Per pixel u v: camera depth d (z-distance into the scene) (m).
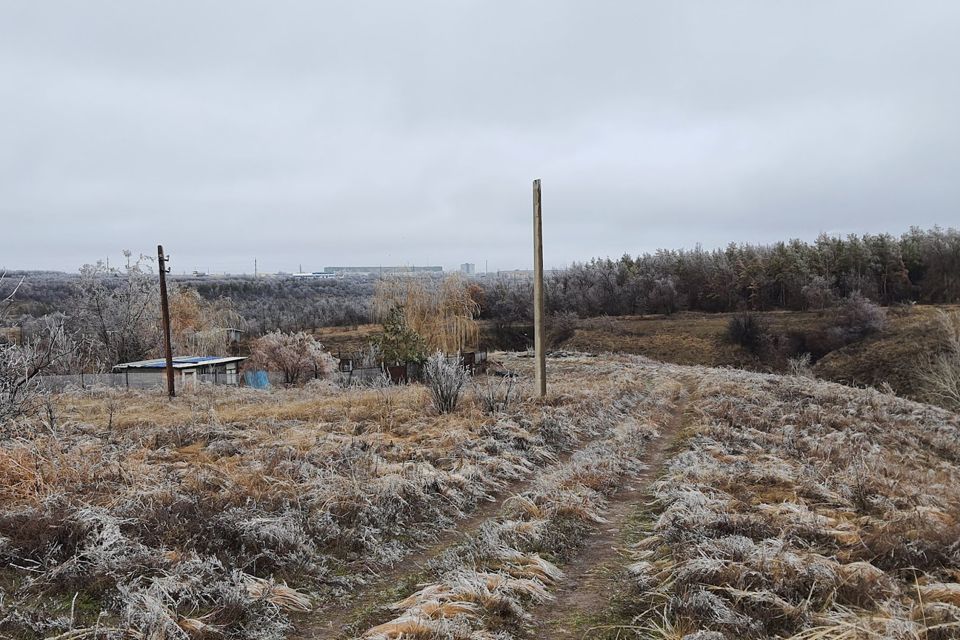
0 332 9.82
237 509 6.36
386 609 4.97
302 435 11.41
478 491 8.56
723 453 11.01
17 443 7.80
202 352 41.31
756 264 72.25
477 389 15.99
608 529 7.21
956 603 4.54
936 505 8.11
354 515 6.96
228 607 4.60
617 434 12.50
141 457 9.36
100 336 36.62
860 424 16.78
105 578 4.82
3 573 4.79
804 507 7.09
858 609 4.48
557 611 4.94
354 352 47.78
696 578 5.01
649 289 75.94
